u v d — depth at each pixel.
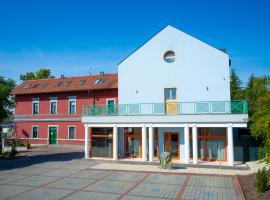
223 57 23.42
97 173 18.73
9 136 38.91
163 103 23.58
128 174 18.30
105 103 34.22
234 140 23.36
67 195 13.52
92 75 38.91
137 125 23.25
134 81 25.38
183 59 24.23
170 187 14.85
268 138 14.13
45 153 30.02
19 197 13.27
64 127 36.19
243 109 20.92
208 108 22.12
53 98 37.16
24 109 38.66
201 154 23.12
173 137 23.81
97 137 25.61
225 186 14.95
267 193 12.83
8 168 21.17
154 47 25.08
